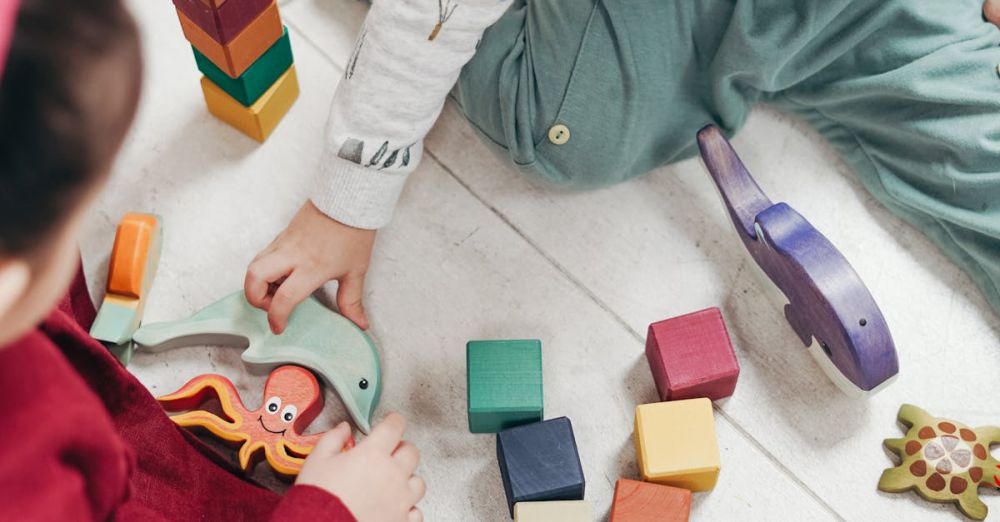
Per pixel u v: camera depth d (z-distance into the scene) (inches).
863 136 50.5
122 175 49.3
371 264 48.2
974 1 48.3
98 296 46.8
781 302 47.1
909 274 48.9
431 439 44.7
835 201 50.8
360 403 43.7
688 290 48.4
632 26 42.9
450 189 50.4
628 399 45.9
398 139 39.9
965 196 46.5
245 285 43.3
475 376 42.9
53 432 22.5
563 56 44.3
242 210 49.3
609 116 45.8
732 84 48.1
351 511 33.3
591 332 47.3
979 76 45.8
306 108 52.0
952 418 45.5
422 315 47.3
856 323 42.2
